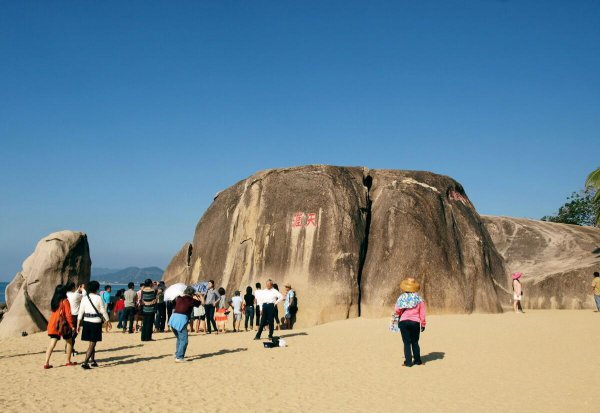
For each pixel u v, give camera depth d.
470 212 22.47
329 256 19.77
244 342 14.85
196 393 8.80
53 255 21.17
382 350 13.21
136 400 8.30
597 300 20.50
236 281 21.47
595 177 24.47
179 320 11.90
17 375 10.36
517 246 28.16
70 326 11.29
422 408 8.02
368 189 22.62
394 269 19.50
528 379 9.83
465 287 19.81
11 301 22.58
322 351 13.15
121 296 19.83
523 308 23.03
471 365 11.16
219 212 24.55
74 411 7.66
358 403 8.27
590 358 11.55
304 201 20.95
